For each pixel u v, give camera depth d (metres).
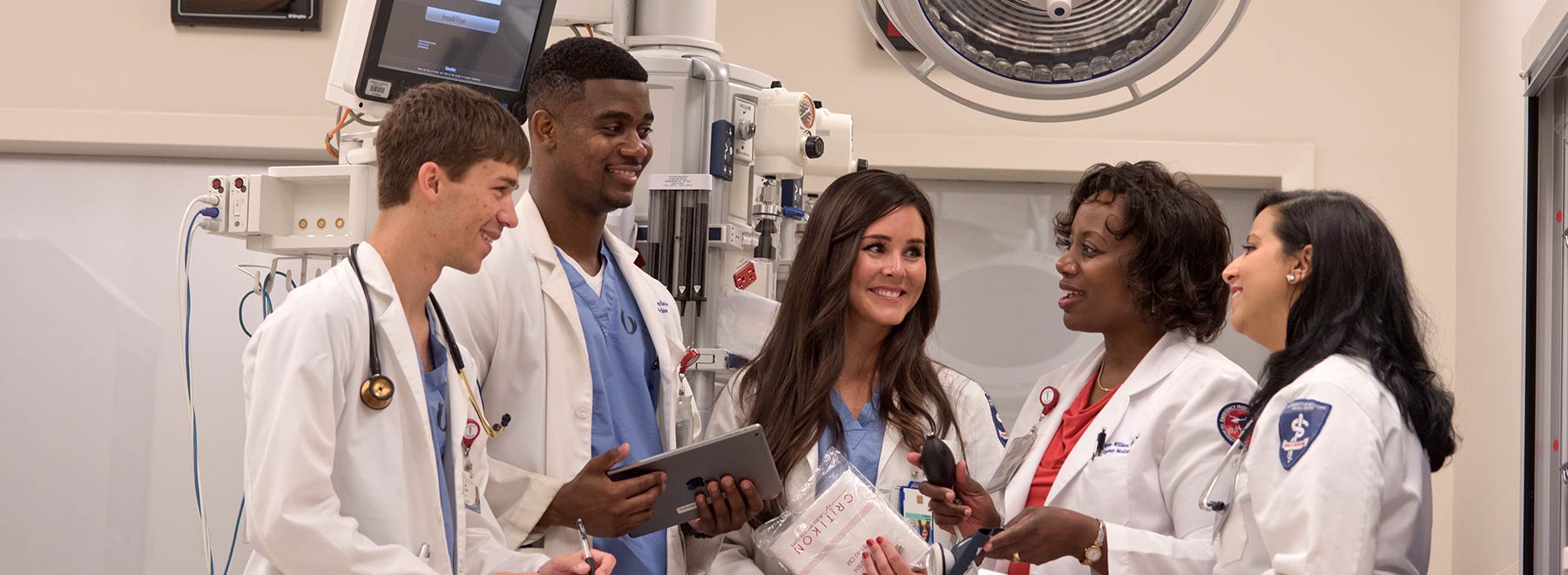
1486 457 3.42
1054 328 4.25
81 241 4.11
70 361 4.09
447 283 2.08
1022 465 2.31
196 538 4.04
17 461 4.06
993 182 4.29
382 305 1.80
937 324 4.27
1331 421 1.66
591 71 2.19
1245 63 4.05
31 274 4.11
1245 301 1.89
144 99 4.01
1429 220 3.94
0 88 4.00
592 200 2.22
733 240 2.67
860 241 2.29
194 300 4.09
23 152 4.12
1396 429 1.70
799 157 2.76
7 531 4.04
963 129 4.09
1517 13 3.18
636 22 2.83
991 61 1.98
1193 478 2.05
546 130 2.23
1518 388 3.07
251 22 3.99
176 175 4.14
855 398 2.36
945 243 4.28
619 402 2.26
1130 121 4.05
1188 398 2.12
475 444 1.96
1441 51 3.99
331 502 1.66
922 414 2.33
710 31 2.83
